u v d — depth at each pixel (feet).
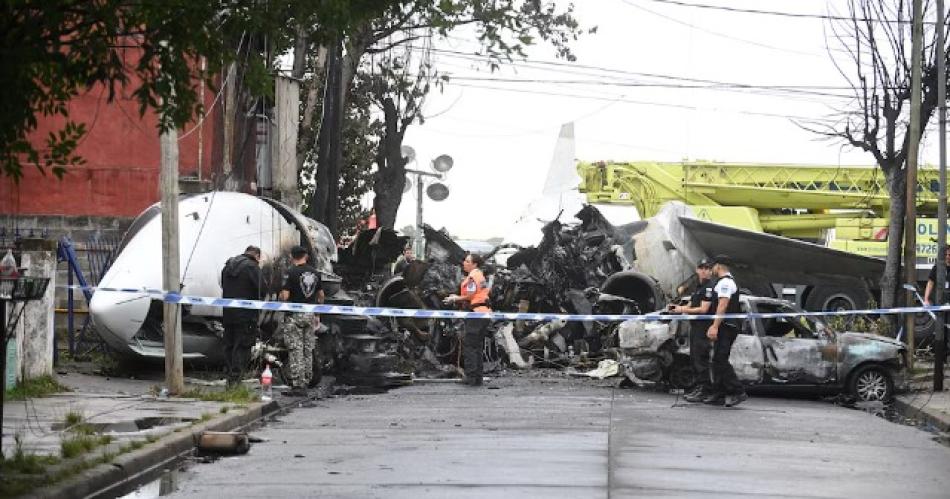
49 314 144.97
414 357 203.51
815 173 339.98
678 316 159.53
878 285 266.36
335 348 177.68
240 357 160.97
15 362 138.21
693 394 160.56
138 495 82.69
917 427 140.77
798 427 130.93
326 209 248.32
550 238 228.84
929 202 311.27
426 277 212.64
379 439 114.21
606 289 228.84
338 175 246.27
